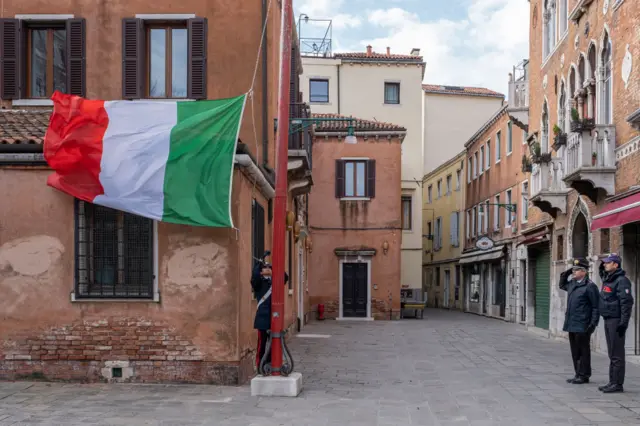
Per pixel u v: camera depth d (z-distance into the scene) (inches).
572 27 713.6
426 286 1871.3
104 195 396.2
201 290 405.7
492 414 333.7
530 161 863.7
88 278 412.2
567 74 729.6
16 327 410.0
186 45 501.0
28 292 410.3
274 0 576.4
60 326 408.8
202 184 398.6
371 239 1117.1
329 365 513.0
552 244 796.6
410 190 1449.3
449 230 1624.0
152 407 339.6
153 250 409.1
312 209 1117.1
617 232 558.9
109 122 399.5
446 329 908.0
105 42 494.6
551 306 790.5
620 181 554.6
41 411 327.9
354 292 1109.7
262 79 512.4
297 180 711.7
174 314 406.0
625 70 547.2
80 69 494.0
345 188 1123.3
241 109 406.3
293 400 363.3
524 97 936.3
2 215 413.1
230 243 406.6
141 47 494.3
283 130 387.9
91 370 407.2
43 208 412.5
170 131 397.4
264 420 314.3
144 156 396.8
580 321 422.0
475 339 754.8
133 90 490.3
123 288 409.7
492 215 1259.2
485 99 1715.1
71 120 397.1
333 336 778.2
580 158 581.3
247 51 494.6
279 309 383.9
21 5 498.3
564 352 620.1
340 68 1476.4
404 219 1449.3
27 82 504.1
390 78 1481.3
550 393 393.1
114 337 407.8
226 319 403.9
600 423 314.0
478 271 1370.6
